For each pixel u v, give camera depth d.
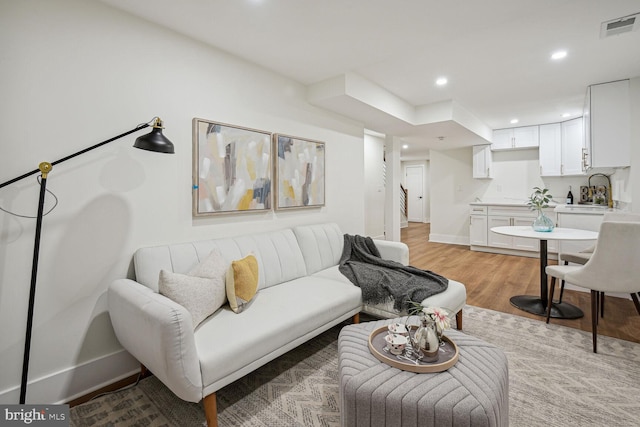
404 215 9.28
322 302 2.00
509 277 3.94
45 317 1.57
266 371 1.92
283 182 2.81
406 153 7.67
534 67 2.89
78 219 1.67
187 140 2.15
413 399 1.09
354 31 2.15
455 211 6.50
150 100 1.96
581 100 3.92
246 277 1.87
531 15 2.03
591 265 2.13
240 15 1.93
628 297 3.10
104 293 1.77
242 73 2.51
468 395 1.09
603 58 2.72
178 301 1.53
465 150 6.34
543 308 2.82
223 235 2.39
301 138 2.98
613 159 3.28
